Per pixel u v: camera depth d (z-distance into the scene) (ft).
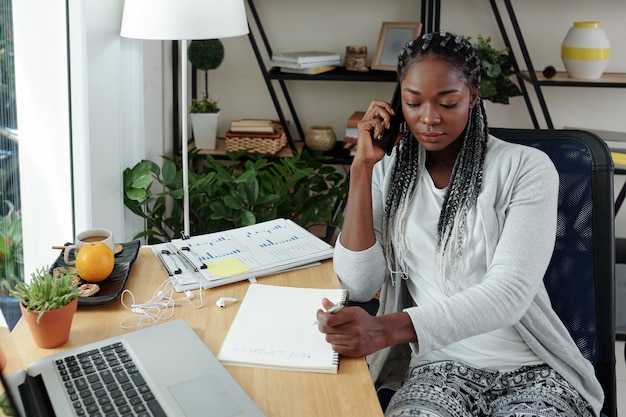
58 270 4.53
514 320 4.22
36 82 6.15
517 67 9.80
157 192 9.02
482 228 4.53
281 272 4.97
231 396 3.35
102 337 3.99
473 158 4.61
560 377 4.44
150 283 4.74
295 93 10.46
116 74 7.20
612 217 4.93
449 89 4.32
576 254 4.96
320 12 10.11
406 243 4.82
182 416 3.18
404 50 4.57
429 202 4.79
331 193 9.23
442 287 4.65
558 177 4.63
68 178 6.72
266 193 8.55
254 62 10.36
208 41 9.27
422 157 4.84
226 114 10.61
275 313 4.28
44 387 3.45
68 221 6.81
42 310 3.75
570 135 5.10
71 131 6.70
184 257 5.09
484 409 4.34
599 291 4.91
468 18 9.97
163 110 9.24
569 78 9.30
